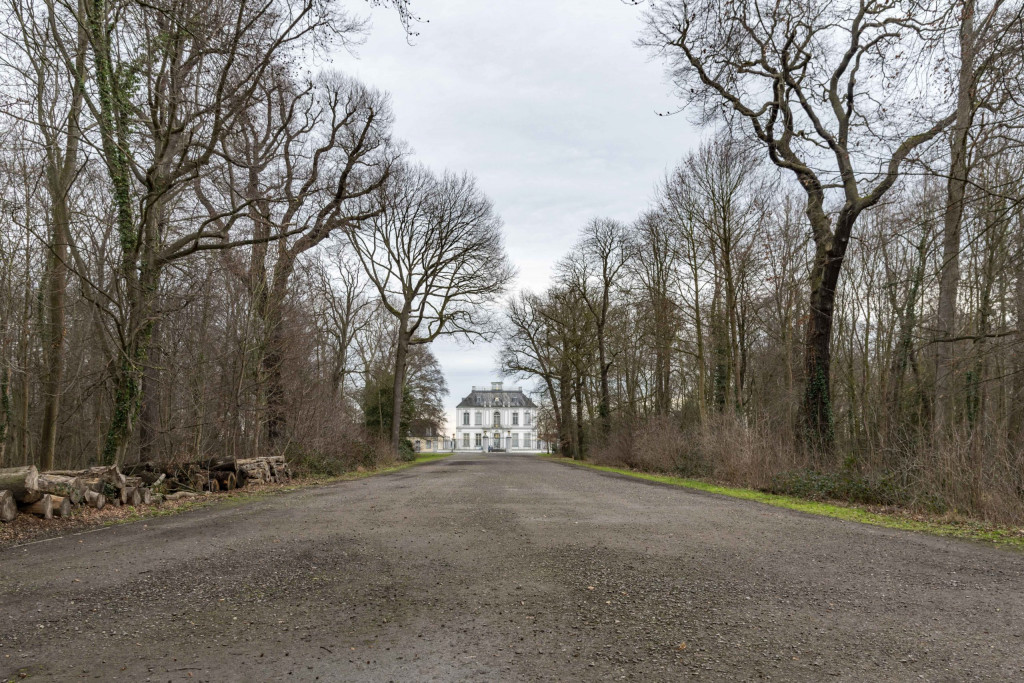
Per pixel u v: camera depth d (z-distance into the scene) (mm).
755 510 11852
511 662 3990
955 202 9562
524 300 45969
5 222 13750
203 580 6172
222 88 14070
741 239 24391
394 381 38656
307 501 13570
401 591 5742
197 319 19203
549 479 21281
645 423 31328
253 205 15688
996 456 10883
